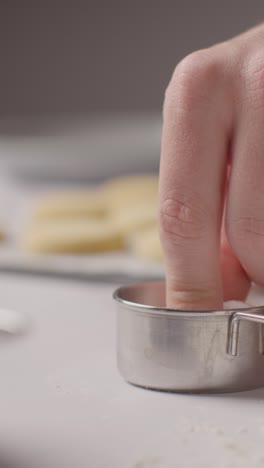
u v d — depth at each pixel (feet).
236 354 1.05
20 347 1.30
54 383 1.11
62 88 5.07
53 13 4.99
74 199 3.27
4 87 5.20
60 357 1.23
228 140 1.07
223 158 1.06
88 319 1.51
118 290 1.14
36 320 1.52
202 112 1.05
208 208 1.05
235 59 1.06
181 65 1.07
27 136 4.82
